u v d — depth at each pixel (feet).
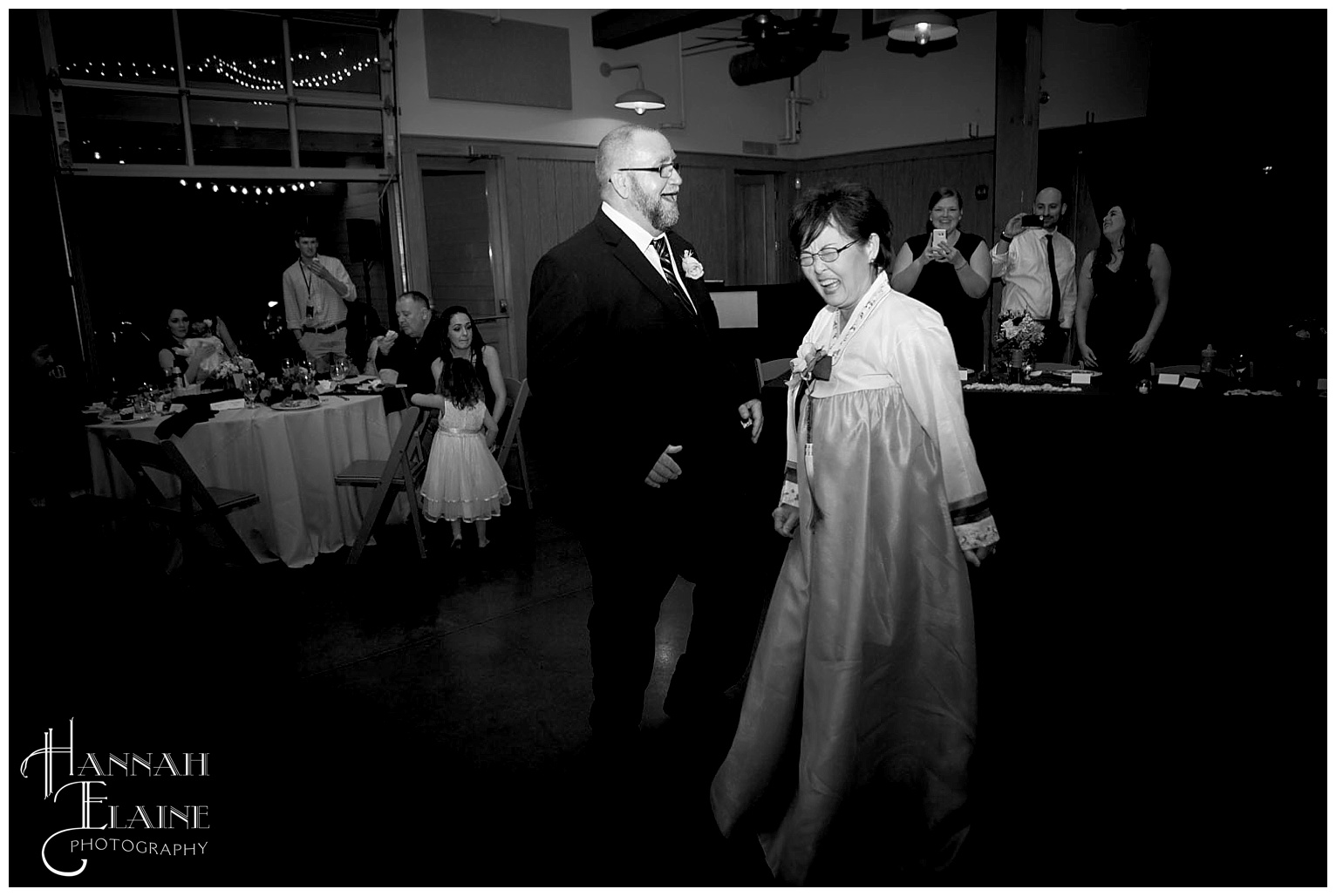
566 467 7.95
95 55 19.24
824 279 6.30
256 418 13.28
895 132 28.68
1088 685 8.82
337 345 23.07
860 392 6.16
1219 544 12.12
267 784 7.90
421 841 7.05
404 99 23.39
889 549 6.18
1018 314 14.35
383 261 23.81
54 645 10.92
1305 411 11.94
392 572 13.29
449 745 8.48
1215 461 12.91
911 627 6.38
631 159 7.68
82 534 13.96
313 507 13.98
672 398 7.89
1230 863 6.32
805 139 31.22
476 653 10.46
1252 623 9.95
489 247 25.89
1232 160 20.93
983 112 26.37
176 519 12.34
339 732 8.78
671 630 10.94
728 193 29.96
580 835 7.07
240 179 21.42
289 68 21.35
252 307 22.40
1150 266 15.26
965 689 6.41
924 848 6.51
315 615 11.70
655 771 7.93
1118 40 23.38
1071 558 11.93
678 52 28.04
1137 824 6.78
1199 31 20.92
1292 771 7.34
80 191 19.74
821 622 6.20
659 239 8.27
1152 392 12.92
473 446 13.99
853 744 6.17
